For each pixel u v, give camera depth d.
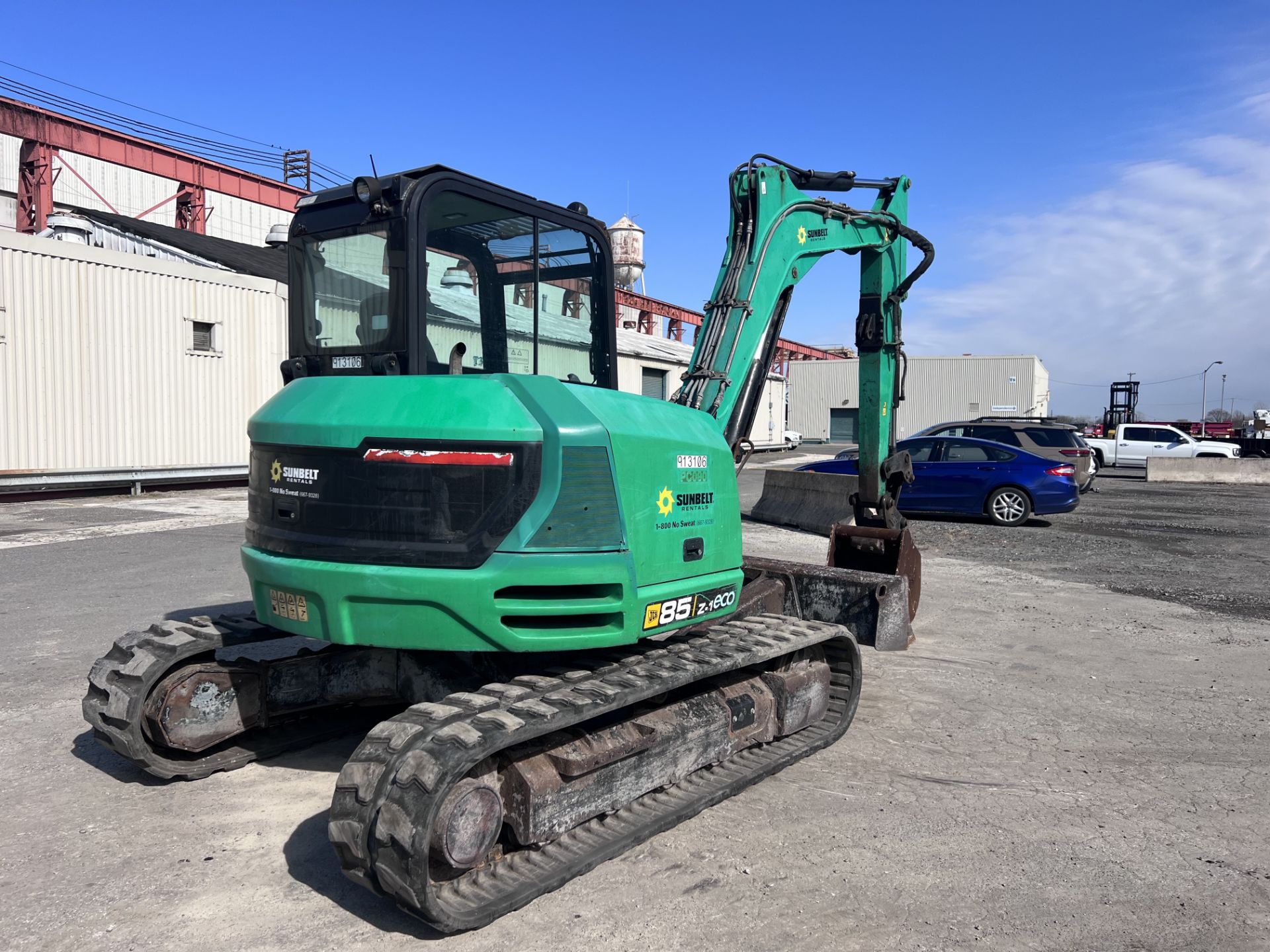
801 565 7.33
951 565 11.01
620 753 3.62
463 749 3.02
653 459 3.93
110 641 6.64
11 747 4.74
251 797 4.21
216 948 3.00
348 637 3.60
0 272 15.08
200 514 14.14
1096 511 17.56
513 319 4.24
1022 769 4.68
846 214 6.68
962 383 56.00
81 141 30.58
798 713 4.78
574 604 3.61
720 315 5.85
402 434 3.53
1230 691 6.03
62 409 16.08
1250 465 25.64
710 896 3.37
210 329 18.88
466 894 3.20
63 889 3.36
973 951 3.04
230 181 35.41
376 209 3.71
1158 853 3.78
